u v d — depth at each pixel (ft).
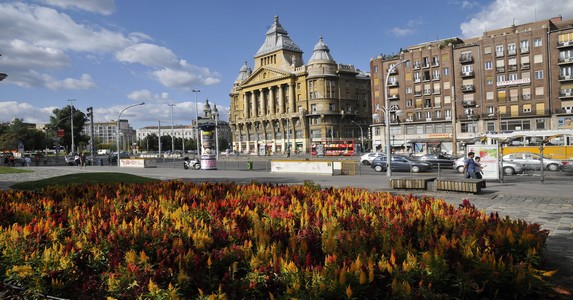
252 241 20.38
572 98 234.17
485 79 259.19
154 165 180.55
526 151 121.08
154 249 18.43
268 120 393.29
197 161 154.40
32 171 127.24
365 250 18.11
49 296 15.76
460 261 16.70
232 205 28.76
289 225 22.11
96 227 21.77
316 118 359.05
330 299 14.14
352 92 374.02
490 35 277.64
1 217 25.84
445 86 273.13
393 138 293.64
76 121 369.30
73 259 17.29
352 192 36.22
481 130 259.19
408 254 16.34
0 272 17.42
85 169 146.82
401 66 290.76
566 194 53.83
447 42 281.13
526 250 18.78
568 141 139.23
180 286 14.90
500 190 59.16
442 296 14.85
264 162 197.77
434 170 124.16
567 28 233.35
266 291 15.07
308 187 41.14
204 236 19.44
